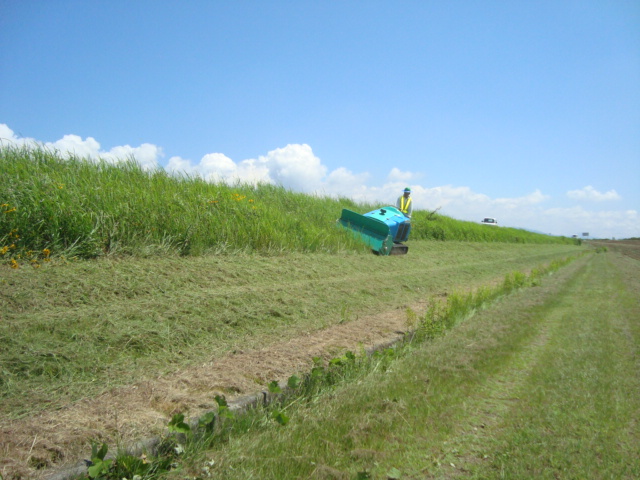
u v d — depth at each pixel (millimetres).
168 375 4262
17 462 2686
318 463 3156
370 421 3787
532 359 6137
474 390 4906
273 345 5473
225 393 4059
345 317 7129
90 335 4574
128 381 3994
